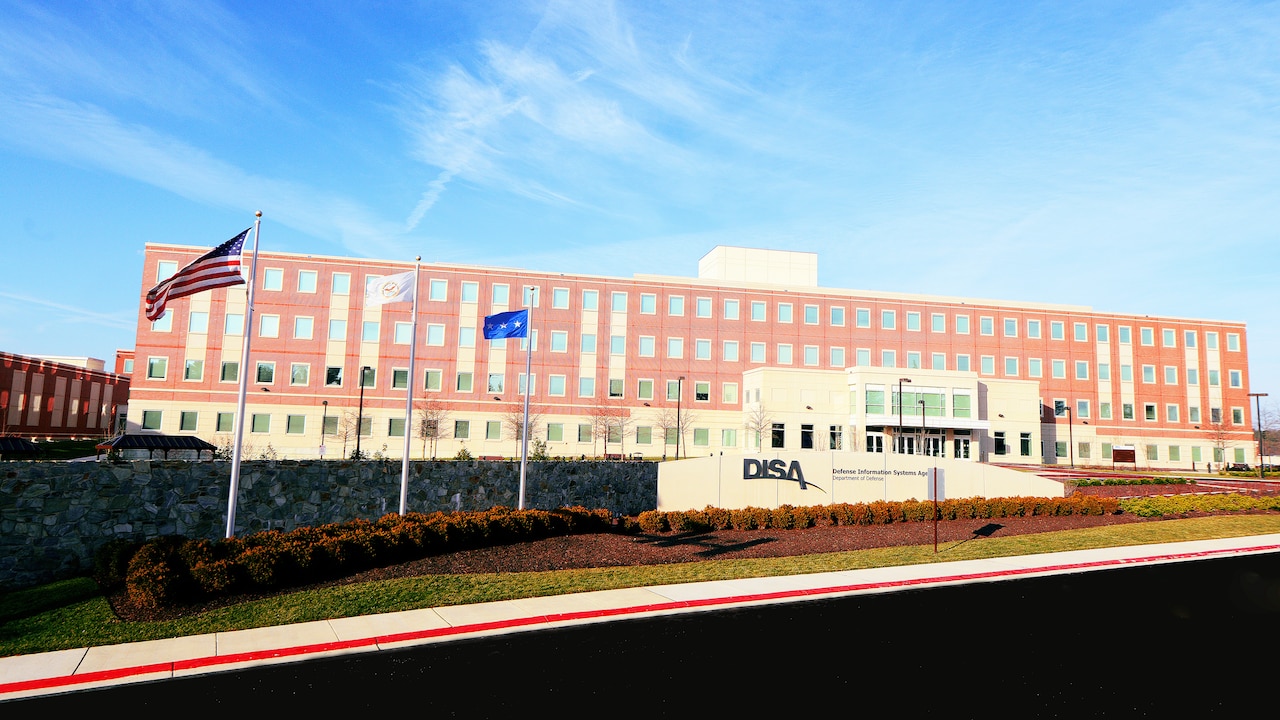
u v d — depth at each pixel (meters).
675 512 24.78
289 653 12.04
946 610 15.18
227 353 57.09
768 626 13.84
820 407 59.50
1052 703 9.91
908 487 30.30
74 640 12.55
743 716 9.43
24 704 9.93
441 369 59.94
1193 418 71.31
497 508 21.67
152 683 10.73
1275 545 24.08
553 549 20.22
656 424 62.44
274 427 57.00
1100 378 69.88
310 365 58.06
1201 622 14.30
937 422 58.09
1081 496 30.91
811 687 10.52
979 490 31.52
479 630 13.42
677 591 16.50
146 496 19.50
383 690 10.39
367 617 14.05
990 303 68.69
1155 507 30.59
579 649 12.33
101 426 78.75
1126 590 17.28
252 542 16.95
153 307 17.66
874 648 12.44
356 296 59.38
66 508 18.27
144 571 14.70
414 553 18.59
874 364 66.06
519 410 60.59
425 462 24.78
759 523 25.81
